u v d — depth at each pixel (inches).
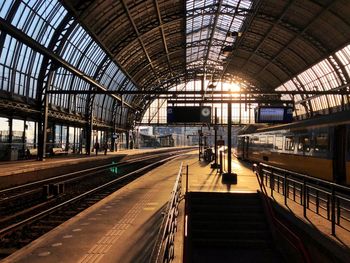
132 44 1813.5
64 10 1177.4
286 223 464.1
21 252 345.7
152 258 231.8
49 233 410.9
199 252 487.2
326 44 1678.2
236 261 454.3
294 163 1019.9
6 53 1084.5
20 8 1019.9
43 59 1285.7
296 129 1017.5
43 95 1326.3
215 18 1824.6
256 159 1539.1
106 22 1417.3
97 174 1278.3
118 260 326.3
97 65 1734.7
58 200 749.3
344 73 1740.9
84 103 1904.5
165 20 1691.7
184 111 1139.3
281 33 1844.2
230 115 836.0
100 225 446.0
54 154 1620.3
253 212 574.2
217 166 1263.5
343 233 366.3
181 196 621.3
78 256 335.9
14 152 1278.3
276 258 464.8
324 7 1400.1
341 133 760.3
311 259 355.9
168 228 239.3
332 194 367.9
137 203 589.9
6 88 1125.1
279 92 1153.4
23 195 758.5
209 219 554.3
